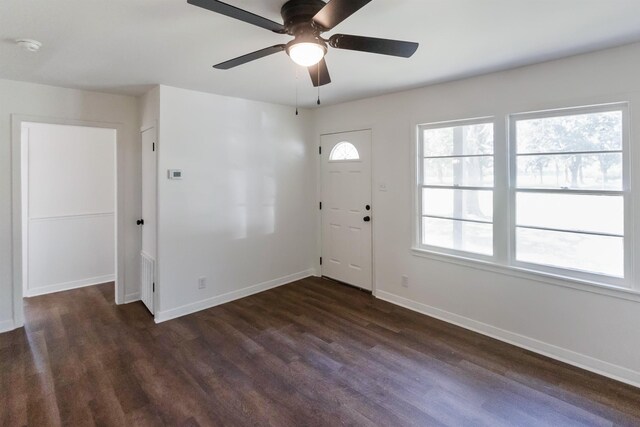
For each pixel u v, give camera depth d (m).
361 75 3.09
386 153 3.94
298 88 3.54
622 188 2.47
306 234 4.87
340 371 2.60
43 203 4.30
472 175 3.29
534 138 2.89
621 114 2.46
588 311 2.60
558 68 2.66
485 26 2.09
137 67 2.82
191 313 3.69
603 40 2.30
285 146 4.52
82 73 2.97
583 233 2.66
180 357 2.80
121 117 3.83
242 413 2.14
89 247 4.67
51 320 3.51
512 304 3.01
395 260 3.93
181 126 3.53
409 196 3.74
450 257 3.41
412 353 2.86
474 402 2.25
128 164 3.91
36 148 4.24
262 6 1.81
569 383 2.44
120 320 3.51
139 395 2.31
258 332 3.24
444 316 3.49
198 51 2.46
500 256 3.08
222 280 3.96
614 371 2.50
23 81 3.21
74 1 1.75
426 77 3.17
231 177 3.98
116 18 1.95
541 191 2.86
